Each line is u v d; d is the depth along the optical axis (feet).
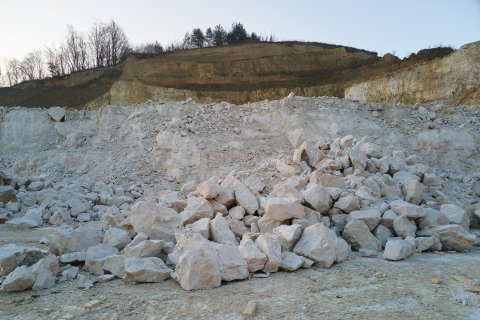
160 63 116.98
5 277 16.12
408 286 15.28
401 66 106.73
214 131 51.24
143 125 54.13
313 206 22.38
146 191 42.83
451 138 53.26
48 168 50.37
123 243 19.54
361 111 57.57
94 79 116.57
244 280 16.14
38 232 26.86
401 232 21.68
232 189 23.89
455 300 13.83
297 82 118.83
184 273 15.29
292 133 51.65
